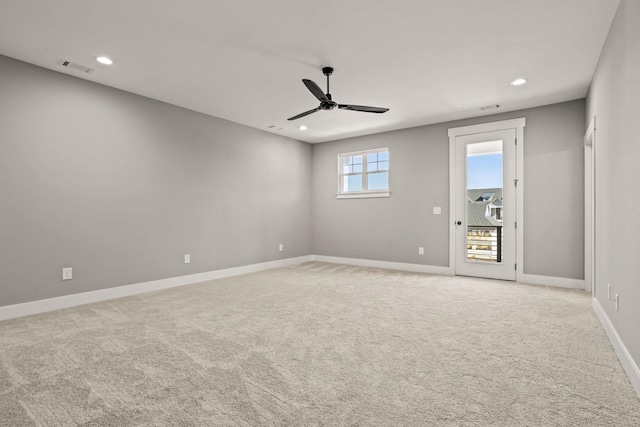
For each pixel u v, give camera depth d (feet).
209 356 7.57
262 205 19.06
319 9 8.03
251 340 8.48
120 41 9.48
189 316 10.43
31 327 9.47
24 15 8.18
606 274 9.12
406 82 12.41
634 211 6.48
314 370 6.89
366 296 12.87
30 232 10.76
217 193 16.66
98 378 6.59
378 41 9.52
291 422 5.18
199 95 13.73
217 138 16.69
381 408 5.55
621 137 7.50
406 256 18.65
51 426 5.14
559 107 14.52
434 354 7.66
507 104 14.75
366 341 8.42
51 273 11.20
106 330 9.22
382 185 19.80
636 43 6.39
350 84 12.59
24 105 10.62
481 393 6.01
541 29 8.88
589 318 10.18
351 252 20.77
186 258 15.28
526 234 15.21
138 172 13.57
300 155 21.66
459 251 16.97
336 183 21.43
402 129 18.84
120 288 12.94
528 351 7.81
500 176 15.85
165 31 8.97
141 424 5.15
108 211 12.65
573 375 6.67
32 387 6.25
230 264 17.24
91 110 12.19
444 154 17.47
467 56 10.44
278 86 12.80
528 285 14.70
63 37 9.23
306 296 12.88
